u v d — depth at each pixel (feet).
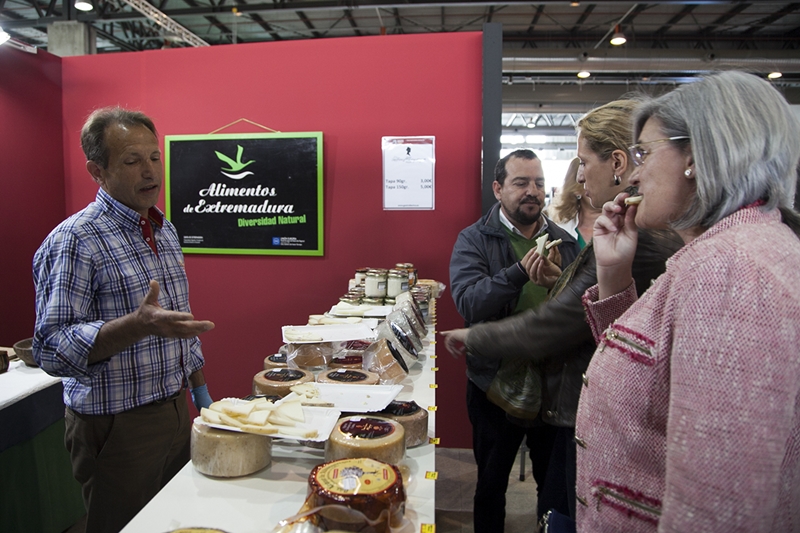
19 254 11.27
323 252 11.34
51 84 11.76
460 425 11.16
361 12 22.54
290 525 2.64
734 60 21.74
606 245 3.43
